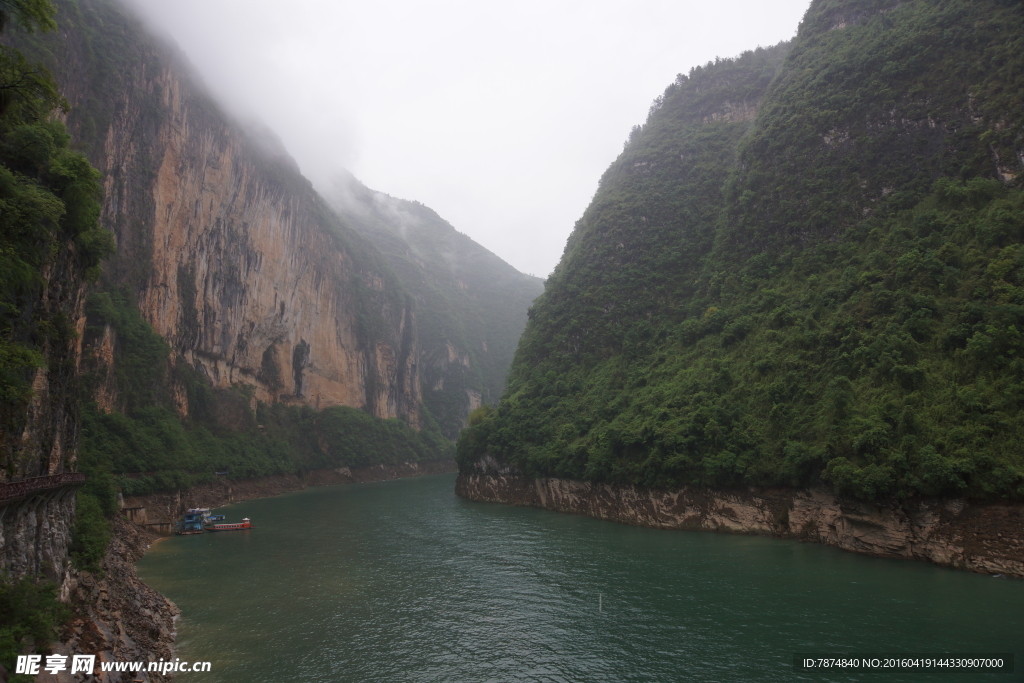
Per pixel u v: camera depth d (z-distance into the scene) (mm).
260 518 76312
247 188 121562
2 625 20250
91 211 32812
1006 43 61312
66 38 79312
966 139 61000
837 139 73312
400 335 187625
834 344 57281
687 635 30984
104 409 76188
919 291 53406
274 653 30344
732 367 65312
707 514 57250
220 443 102062
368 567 47688
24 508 24422
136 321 88938
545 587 40469
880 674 25672
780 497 52844
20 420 26125
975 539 39031
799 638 29750
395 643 31547
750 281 73812
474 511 76875
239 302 118438
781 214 75438
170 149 101688
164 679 27188
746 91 106250
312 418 135875
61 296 31891
